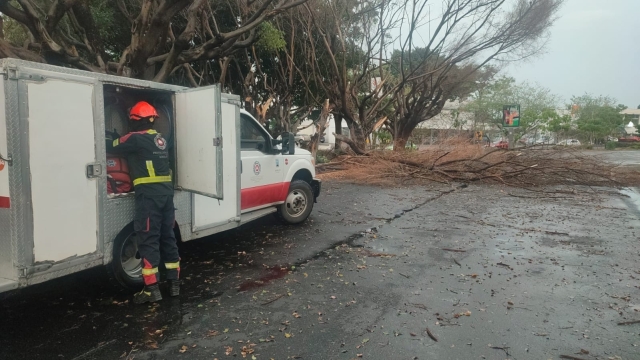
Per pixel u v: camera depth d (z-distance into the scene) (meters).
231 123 5.58
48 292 4.56
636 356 3.36
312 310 4.17
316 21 16.11
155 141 4.29
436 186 12.77
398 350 3.43
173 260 4.46
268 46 12.24
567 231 7.41
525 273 5.27
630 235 7.14
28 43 9.05
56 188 3.67
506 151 14.76
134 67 8.52
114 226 4.23
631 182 13.30
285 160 7.16
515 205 9.84
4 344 3.48
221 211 5.58
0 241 3.54
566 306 4.30
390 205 9.70
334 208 9.27
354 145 16.61
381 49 17.31
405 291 4.66
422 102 20.48
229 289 4.70
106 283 4.81
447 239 6.83
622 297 4.54
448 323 3.90
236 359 3.29
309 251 6.12
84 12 8.70
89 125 3.89
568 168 13.34
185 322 3.90
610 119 46.59
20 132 3.39
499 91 39.66
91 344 3.50
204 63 16.44
